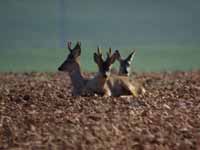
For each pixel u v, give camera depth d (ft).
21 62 462.60
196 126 135.23
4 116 142.31
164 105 154.61
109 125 130.41
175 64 451.94
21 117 141.38
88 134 124.06
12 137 125.80
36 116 141.49
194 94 180.55
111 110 147.13
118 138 123.44
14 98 169.68
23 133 128.06
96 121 134.82
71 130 127.24
